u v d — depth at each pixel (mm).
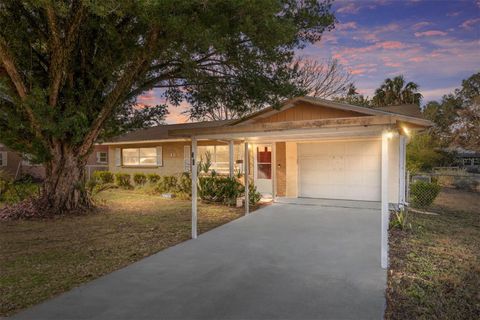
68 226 7406
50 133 8133
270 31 5734
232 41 6770
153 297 3480
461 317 3035
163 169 15844
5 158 19250
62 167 8805
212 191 10703
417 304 3299
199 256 5000
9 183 11266
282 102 8766
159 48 6574
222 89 8812
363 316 3031
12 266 4590
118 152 17688
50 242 5965
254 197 10203
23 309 3211
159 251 5316
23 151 8766
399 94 27766
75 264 4680
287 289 3680
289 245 5578
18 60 7777
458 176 13750
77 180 9102
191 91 9484
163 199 12172
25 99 7039
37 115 7125
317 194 11406
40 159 8508
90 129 8445
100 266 4582
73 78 8250
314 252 5152
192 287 3758
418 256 4891
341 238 6012
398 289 3670
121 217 8469
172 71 8734
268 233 6492
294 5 6949
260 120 9641
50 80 7734
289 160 11797
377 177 10430
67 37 7105
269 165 12297
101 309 3199
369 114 8586
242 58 7301
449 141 29031
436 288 3705
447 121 30078
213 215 8633
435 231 6508
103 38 7598
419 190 9500
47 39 7742
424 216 8109
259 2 4973
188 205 10492
